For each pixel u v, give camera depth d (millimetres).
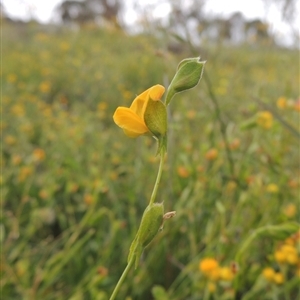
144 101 79
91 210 206
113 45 815
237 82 467
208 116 328
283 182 222
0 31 924
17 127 402
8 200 290
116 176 278
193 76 76
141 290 210
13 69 626
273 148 251
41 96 560
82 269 226
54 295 199
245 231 212
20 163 325
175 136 295
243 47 619
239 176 242
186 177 239
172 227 224
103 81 577
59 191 281
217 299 177
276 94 407
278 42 554
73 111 499
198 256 201
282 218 209
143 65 626
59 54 750
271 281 176
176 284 202
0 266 204
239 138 304
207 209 235
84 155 346
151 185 260
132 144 360
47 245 247
